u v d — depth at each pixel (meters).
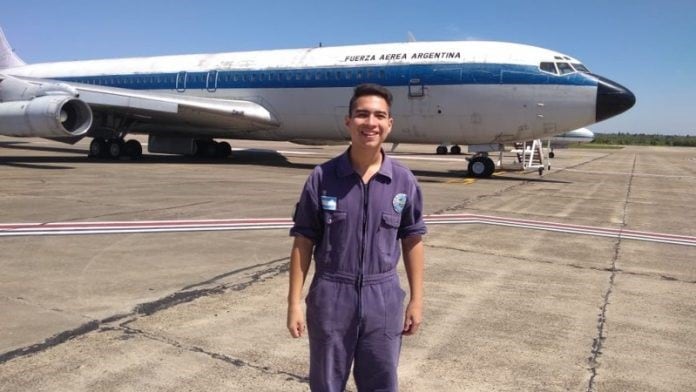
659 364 3.83
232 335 4.10
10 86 17.23
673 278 6.16
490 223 9.45
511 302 5.10
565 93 15.66
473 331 4.35
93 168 17.41
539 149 21.14
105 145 21.23
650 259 7.10
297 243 2.60
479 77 16.19
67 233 7.50
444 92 16.62
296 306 2.60
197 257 6.40
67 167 17.58
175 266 5.98
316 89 18.50
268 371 3.56
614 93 15.45
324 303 2.56
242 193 12.18
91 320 4.31
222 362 3.66
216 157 24.03
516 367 3.73
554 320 4.65
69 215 8.84
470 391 3.39
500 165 21.27
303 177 16.05
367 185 2.53
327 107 18.44
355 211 2.51
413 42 17.62
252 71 19.80
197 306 4.71
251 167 19.50
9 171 15.84
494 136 16.86
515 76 15.92
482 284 5.67
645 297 5.38
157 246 6.91
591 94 15.48
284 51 19.83
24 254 6.33
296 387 3.36
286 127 19.75
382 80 17.39
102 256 6.32
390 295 2.59
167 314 4.49
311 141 20.98
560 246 7.75
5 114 16.42
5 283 5.21
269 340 4.04
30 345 3.81
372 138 2.46
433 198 12.52
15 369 3.46
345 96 18.02
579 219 10.37
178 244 7.05
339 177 2.52
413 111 17.19
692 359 3.93
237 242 7.25
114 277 5.50
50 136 16.12
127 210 9.51
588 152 61.44
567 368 3.73
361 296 2.54
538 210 11.33
